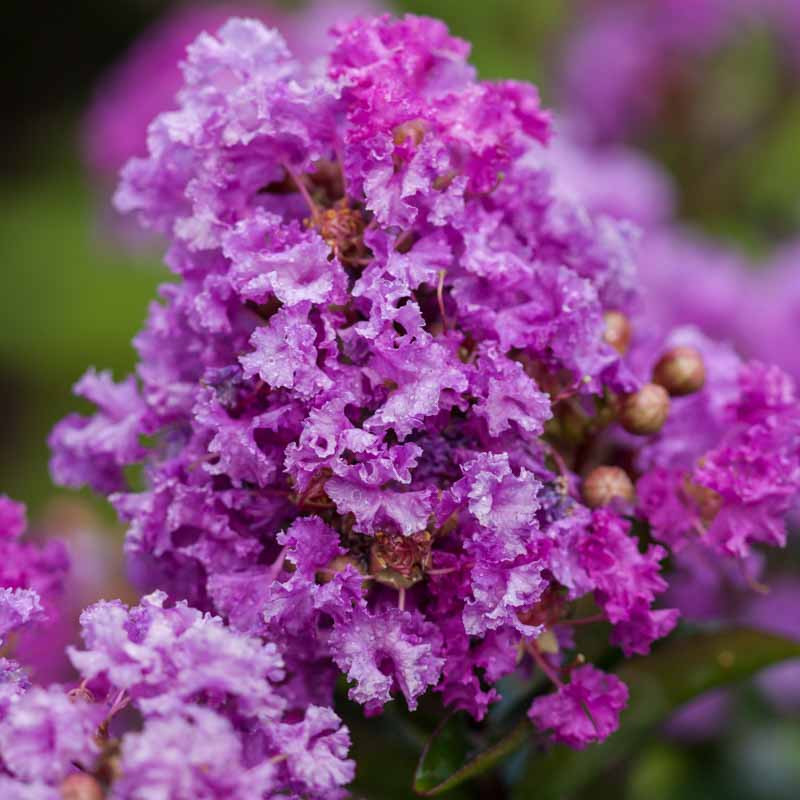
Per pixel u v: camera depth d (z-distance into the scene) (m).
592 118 0.67
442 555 0.35
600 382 0.37
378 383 0.35
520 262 0.36
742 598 0.47
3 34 1.07
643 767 0.50
